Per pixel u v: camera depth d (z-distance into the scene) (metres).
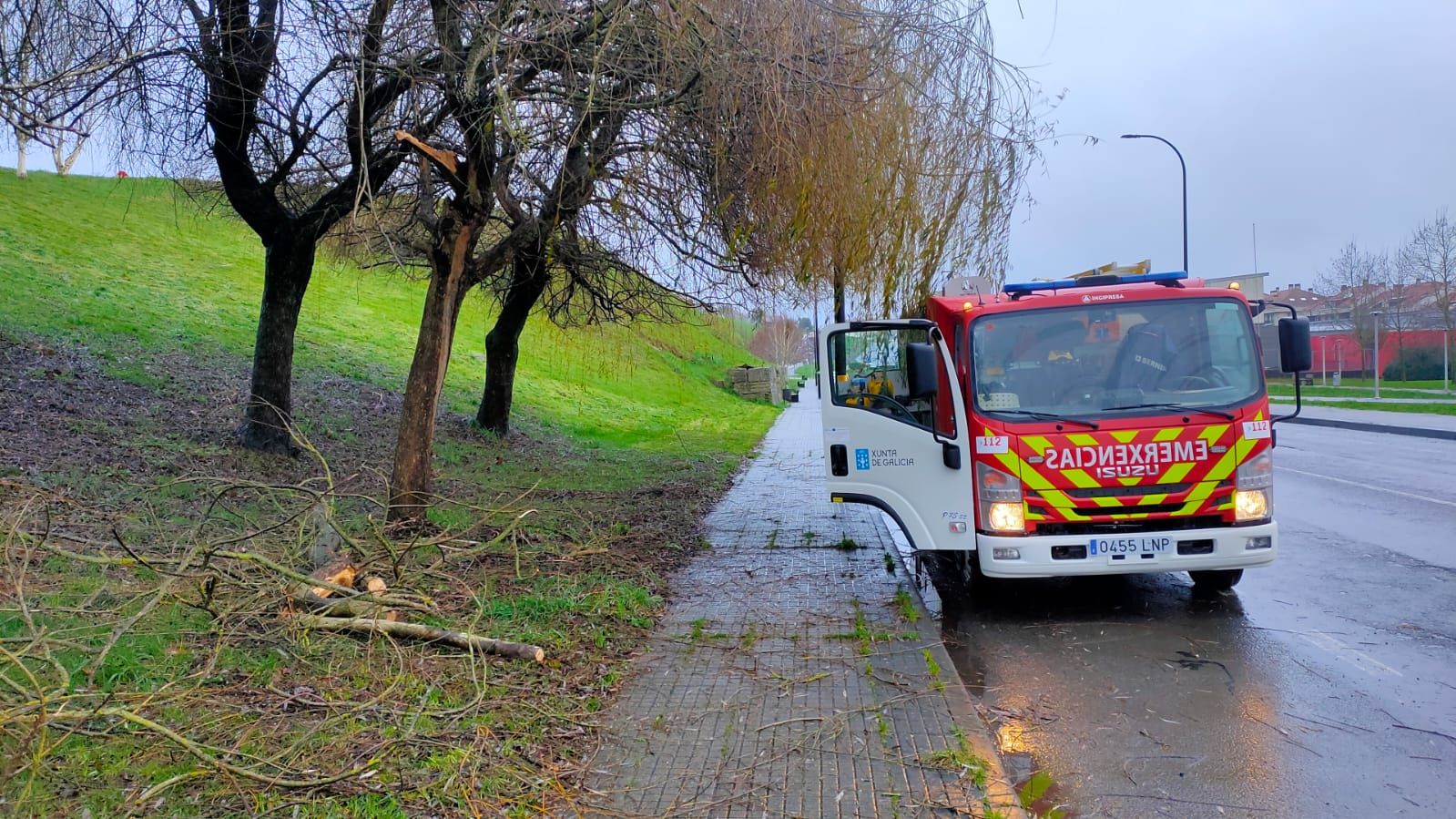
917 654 6.21
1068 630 7.01
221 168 10.90
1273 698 5.45
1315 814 4.02
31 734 3.42
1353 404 34.03
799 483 15.74
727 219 9.25
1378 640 6.53
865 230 8.63
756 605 7.55
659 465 17.62
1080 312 7.27
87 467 9.05
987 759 4.48
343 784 3.90
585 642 6.20
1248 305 7.21
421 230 11.70
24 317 15.20
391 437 14.80
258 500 9.11
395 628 5.64
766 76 7.46
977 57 9.00
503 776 4.15
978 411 7.22
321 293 26.59
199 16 8.58
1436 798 4.16
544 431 20.72
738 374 42.94
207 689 4.67
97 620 5.17
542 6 7.44
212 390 14.19
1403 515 11.36
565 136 8.45
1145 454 6.90
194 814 3.59
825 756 4.52
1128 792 4.28
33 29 7.20
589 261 11.55
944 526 7.48
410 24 8.12
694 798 4.07
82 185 30.12
